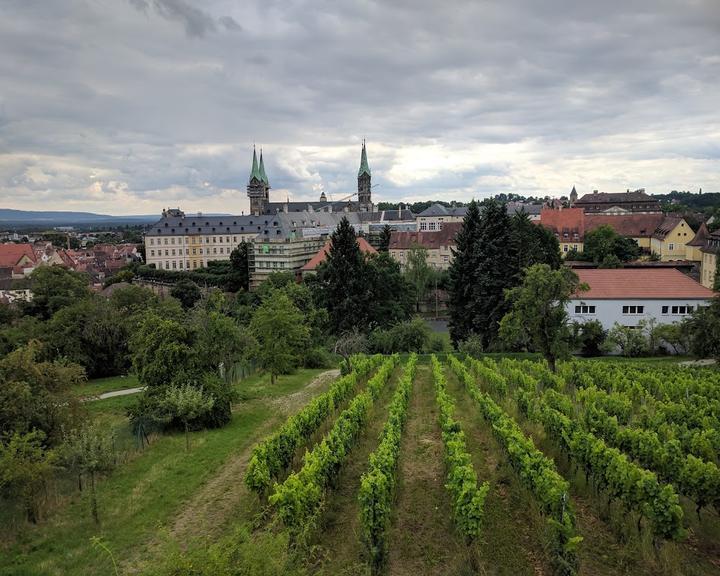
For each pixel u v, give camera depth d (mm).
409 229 193000
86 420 26828
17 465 19141
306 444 27359
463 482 18000
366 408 30703
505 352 60188
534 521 18266
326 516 19156
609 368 43656
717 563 16234
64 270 85188
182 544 17969
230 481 23234
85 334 58469
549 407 27969
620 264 92062
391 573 15867
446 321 97750
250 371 52531
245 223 183625
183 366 33219
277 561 12961
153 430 31172
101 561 17234
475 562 16125
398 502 20422
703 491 18406
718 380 37562
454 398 35406
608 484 19000
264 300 54656
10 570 16828
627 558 16172
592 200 184000
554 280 43969
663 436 25219
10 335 58156
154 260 180125
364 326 74500
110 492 22484
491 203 63625
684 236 115125
